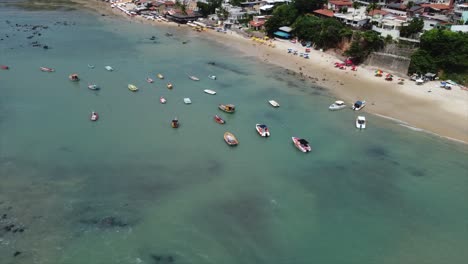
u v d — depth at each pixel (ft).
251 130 314.55
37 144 276.62
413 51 444.14
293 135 308.81
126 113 332.60
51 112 325.62
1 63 432.66
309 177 256.11
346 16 559.38
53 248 190.08
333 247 200.03
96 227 204.44
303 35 567.18
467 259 195.52
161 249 193.47
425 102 373.20
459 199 239.30
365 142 301.22
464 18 532.32
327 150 289.12
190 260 187.93
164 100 357.00
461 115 347.97
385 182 253.65
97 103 348.38
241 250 195.52
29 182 236.02
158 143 287.69
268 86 407.85
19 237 195.21
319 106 362.74
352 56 481.46
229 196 234.17
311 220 217.97
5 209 213.05
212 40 590.55
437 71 435.53
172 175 251.19
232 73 445.37
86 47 518.37
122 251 190.90
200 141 294.05
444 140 306.35
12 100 343.05
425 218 222.89
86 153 269.23
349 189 245.65
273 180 251.60
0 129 293.02
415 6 592.60
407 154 286.25
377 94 392.06
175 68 454.81
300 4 618.85
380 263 191.21
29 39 536.01
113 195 229.25
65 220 208.03
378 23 513.86
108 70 433.07
